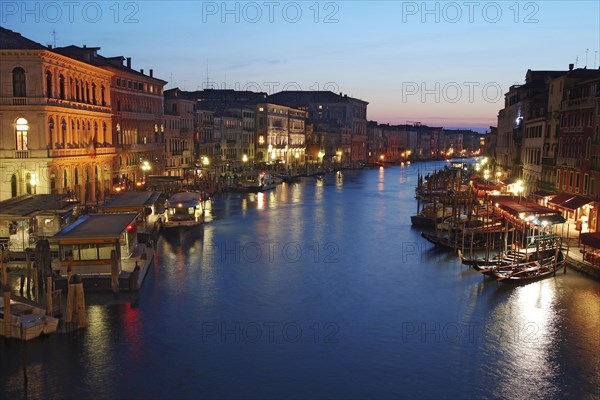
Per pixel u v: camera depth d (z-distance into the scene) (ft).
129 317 91.97
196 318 92.53
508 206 143.02
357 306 99.09
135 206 148.46
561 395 69.46
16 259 108.37
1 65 151.33
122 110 225.35
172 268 123.03
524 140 228.43
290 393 69.51
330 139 533.14
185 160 297.74
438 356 79.15
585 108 149.28
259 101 412.16
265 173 318.24
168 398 68.18
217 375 73.51
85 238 102.42
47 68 156.46
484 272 111.75
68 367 74.49
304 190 310.04
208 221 188.96
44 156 153.69
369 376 73.61
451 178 325.83
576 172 154.40
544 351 80.59
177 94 293.64
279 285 111.24
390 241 155.53
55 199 132.77
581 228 140.05
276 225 182.19
